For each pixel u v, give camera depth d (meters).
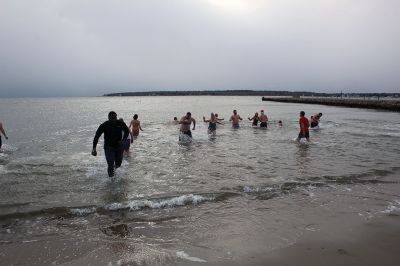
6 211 6.84
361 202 7.75
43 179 9.50
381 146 15.96
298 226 6.36
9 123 32.44
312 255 5.23
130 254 5.16
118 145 9.74
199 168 11.13
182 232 6.01
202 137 19.09
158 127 25.27
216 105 85.81
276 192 8.42
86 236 5.78
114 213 6.86
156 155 13.49
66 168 10.95
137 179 9.61
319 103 78.00
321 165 11.59
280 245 5.55
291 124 27.58
